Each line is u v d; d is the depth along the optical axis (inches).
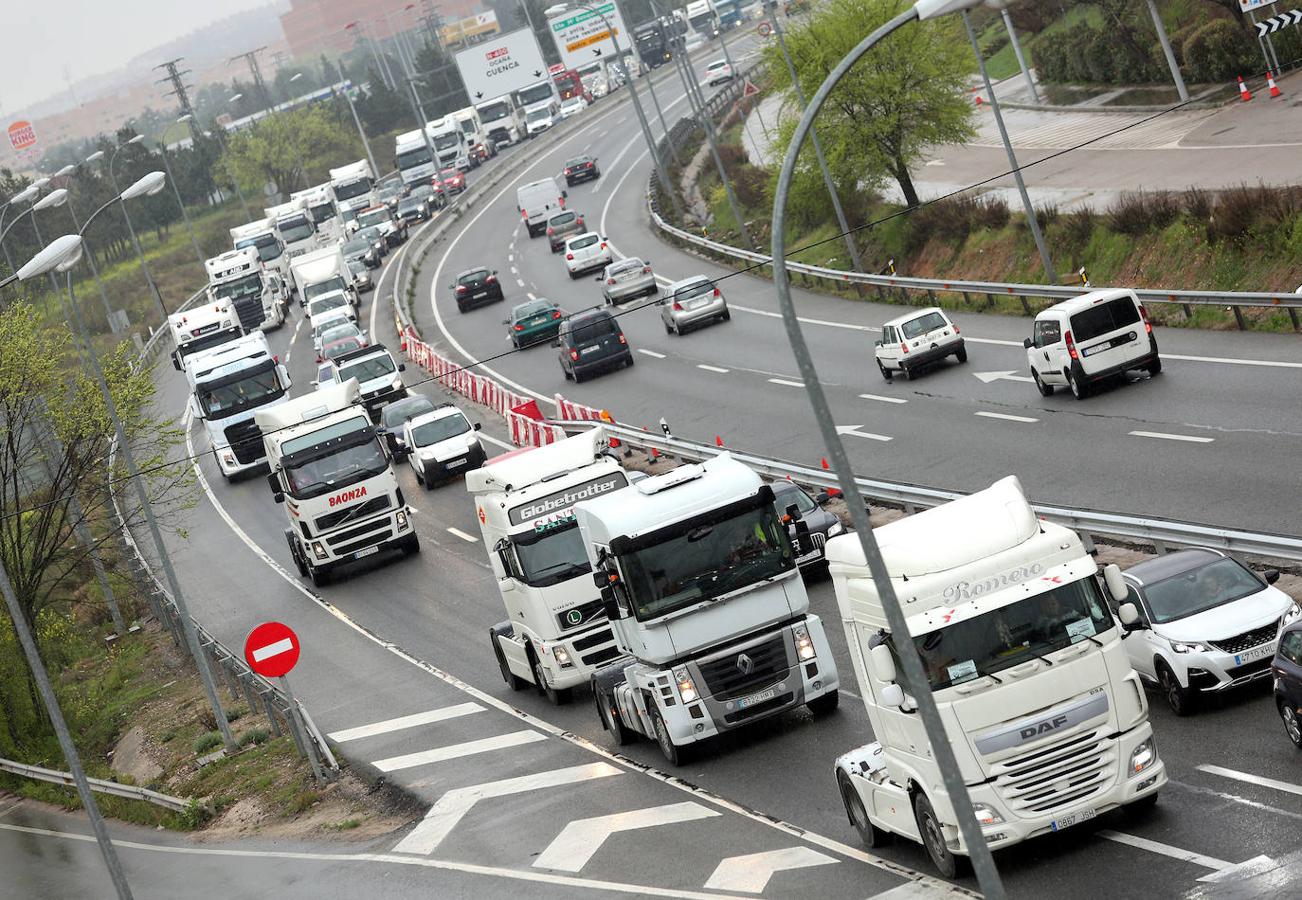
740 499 896.9
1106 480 1232.2
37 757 1525.6
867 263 2719.0
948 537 633.6
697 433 1820.9
